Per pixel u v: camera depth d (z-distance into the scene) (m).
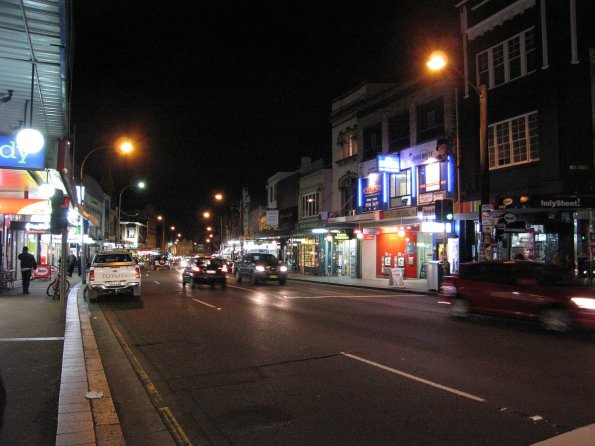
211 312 14.79
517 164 21.55
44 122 11.46
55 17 6.64
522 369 7.62
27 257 19.30
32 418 5.32
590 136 19.52
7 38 7.28
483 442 4.81
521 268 11.91
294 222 45.91
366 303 17.28
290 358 8.51
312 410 5.83
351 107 35.25
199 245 144.62
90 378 7.02
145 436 5.14
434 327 11.72
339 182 36.75
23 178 15.48
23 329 10.86
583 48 19.78
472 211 22.86
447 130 25.64
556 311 10.79
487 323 12.32
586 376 7.20
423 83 27.56
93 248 57.28
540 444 4.75
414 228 27.44
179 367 8.05
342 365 7.97
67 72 8.57
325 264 38.31
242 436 5.09
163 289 23.91
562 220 19.50
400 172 29.69
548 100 20.05
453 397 6.25
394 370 7.62
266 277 26.58
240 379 7.25
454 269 24.78
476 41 24.14
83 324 12.01
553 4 20.12
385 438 4.95
